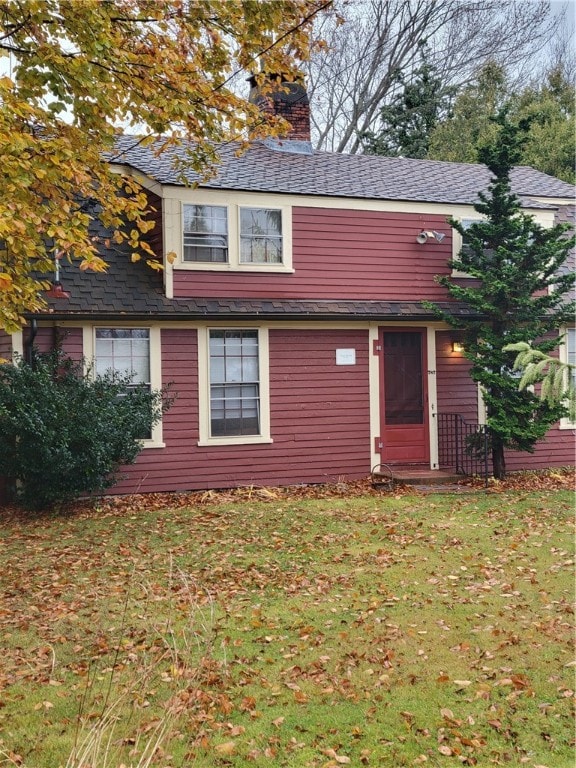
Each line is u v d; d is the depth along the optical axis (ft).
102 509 39.27
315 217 47.55
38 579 27.12
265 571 27.86
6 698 17.58
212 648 19.76
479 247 45.88
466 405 50.80
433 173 57.62
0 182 25.46
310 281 47.32
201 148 35.09
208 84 33.81
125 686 17.47
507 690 17.79
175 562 29.07
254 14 32.04
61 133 29.48
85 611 23.63
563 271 55.06
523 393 45.16
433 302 49.93
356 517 36.81
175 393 43.78
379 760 14.79
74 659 19.86
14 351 39.58
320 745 15.37
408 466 49.24
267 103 53.42
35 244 26.63
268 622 22.43
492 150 45.19
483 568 27.61
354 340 48.19
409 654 19.95
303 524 35.42
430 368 49.85
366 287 48.70
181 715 15.87
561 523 34.94
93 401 37.86
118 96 31.83
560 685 17.92
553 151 91.66
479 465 50.60
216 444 44.70
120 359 42.80
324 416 47.26
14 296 27.86
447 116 102.42
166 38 31.91
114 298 42.11
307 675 18.71
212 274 44.91
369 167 56.13
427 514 37.27
